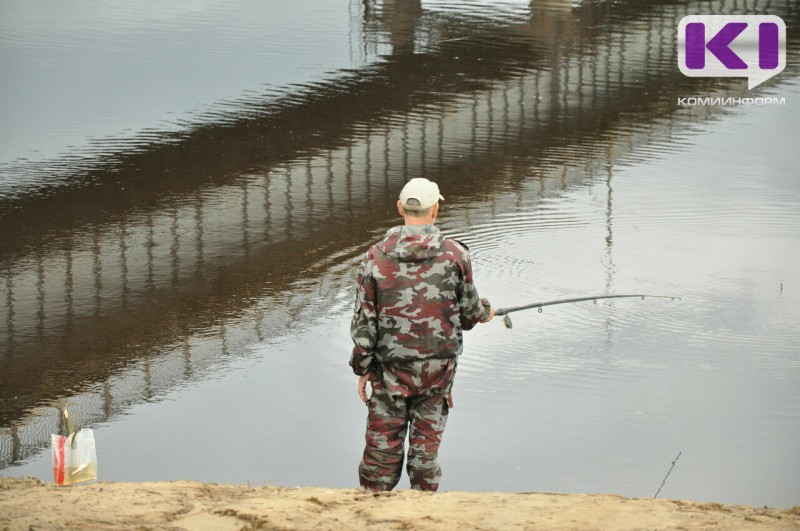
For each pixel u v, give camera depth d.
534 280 32.62
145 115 55.44
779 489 19.61
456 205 41.62
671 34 76.94
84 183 44.22
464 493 9.27
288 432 22.50
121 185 44.06
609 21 80.88
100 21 80.25
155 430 22.52
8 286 32.38
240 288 32.41
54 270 33.91
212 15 83.19
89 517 8.23
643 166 47.41
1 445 21.91
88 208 40.91
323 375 25.92
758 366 26.03
